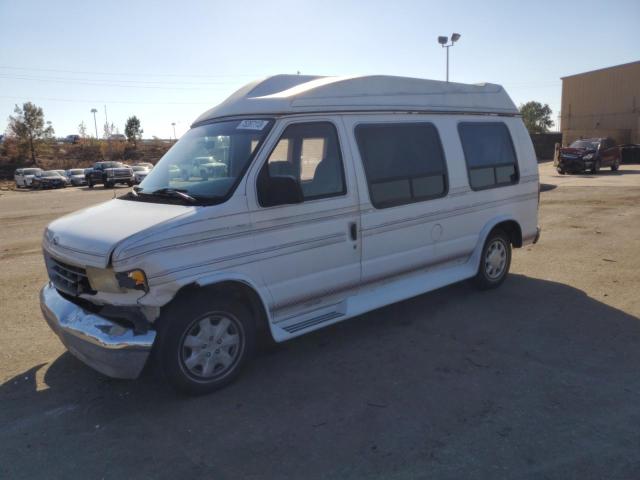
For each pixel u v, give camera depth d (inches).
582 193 644.1
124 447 136.6
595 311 227.3
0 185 1764.3
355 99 196.5
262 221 166.2
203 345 159.6
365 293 205.2
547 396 155.9
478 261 245.9
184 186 174.1
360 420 146.1
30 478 125.0
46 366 186.7
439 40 1178.0
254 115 180.4
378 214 199.6
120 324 150.1
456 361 182.2
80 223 167.5
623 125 1691.7
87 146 2760.8
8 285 294.7
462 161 234.5
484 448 130.8
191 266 152.3
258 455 131.3
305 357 189.0
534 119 3304.6
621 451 128.0
